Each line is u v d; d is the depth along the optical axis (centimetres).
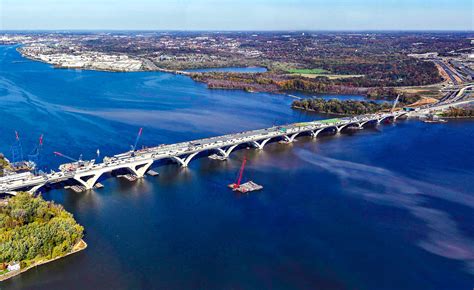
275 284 18500
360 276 19225
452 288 18562
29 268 18600
